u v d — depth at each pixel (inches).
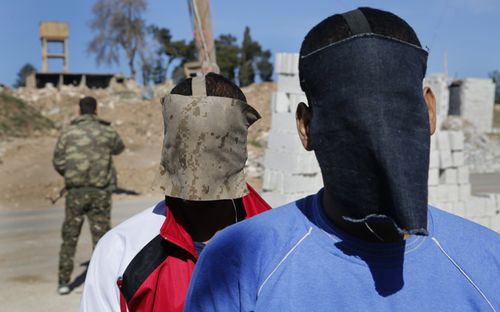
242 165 88.8
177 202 89.7
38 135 927.7
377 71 48.2
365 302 48.7
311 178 242.2
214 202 89.4
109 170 245.6
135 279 84.0
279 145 246.7
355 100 48.2
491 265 53.1
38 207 478.6
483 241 54.4
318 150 51.6
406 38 51.1
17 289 253.6
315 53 51.1
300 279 49.8
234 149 87.4
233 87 92.5
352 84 48.6
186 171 85.5
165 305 83.2
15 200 499.8
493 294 51.4
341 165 49.3
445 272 50.9
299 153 238.5
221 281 53.7
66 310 227.6
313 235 52.0
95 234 242.8
